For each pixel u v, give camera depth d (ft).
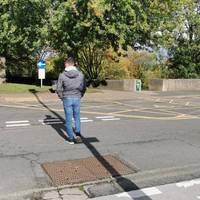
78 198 18.44
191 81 100.58
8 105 54.95
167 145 29.12
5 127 35.94
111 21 70.85
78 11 68.59
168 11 84.84
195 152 27.14
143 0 76.23
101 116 44.24
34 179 20.74
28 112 46.88
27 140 30.14
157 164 23.94
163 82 94.48
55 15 70.79
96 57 111.45
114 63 123.75
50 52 115.96
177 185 20.43
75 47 77.20
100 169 22.61
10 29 76.89
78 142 29.22
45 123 38.24
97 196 18.72
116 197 18.63
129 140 30.63
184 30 113.39
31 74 129.59
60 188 19.61
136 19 72.79
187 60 121.80
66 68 28.43
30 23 76.79
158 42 87.10
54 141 29.81
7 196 18.48
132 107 55.16
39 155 25.58
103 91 80.59
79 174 21.61
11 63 121.90
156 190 19.63
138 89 87.76
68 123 28.91
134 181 20.90
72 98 28.58
